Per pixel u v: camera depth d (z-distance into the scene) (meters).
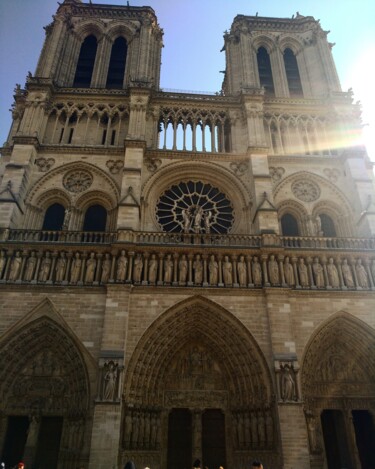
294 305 37.03
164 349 36.00
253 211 43.97
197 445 33.84
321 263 39.34
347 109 51.19
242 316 36.12
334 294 37.69
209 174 47.34
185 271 37.84
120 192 43.94
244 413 34.19
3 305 35.47
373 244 40.72
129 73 56.03
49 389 34.44
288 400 32.22
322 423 36.22
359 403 35.75
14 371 34.75
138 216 41.25
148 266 38.03
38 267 37.44
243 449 33.12
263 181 44.50
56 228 43.44
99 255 38.12
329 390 35.97
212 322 36.97
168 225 44.97
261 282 37.69
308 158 48.28
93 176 45.66
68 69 55.38
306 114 52.19
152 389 34.69
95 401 31.19
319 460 32.22
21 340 34.91
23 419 34.50
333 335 37.44
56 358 35.66
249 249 39.22
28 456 32.09
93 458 29.36
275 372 33.38
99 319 35.31
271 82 59.62
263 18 63.47
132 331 34.81
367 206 43.22
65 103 50.44
